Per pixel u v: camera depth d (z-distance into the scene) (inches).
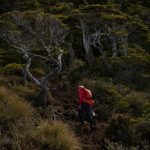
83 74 769.6
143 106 617.6
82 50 983.6
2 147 399.2
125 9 1130.7
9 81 614.2
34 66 762.2
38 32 621.0
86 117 538.0
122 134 506.9
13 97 498.9
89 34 956.6
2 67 680.4
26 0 1053.2
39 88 612.1
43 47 656.4
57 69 583.2
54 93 642.8
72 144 442.6
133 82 788.6
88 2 1125.1
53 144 429.4
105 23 897.5
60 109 566.9
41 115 515.5
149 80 788.6
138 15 1048.2
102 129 531.5
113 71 816.9
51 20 620.4
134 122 538.6
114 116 531.2
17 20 626.5
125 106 604.1
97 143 498.0
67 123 525.7
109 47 1011.9
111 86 681.6
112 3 1079.0
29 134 432.1
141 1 1186.0
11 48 788.6
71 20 870.4
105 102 621.0
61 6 971.3
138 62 810.8
